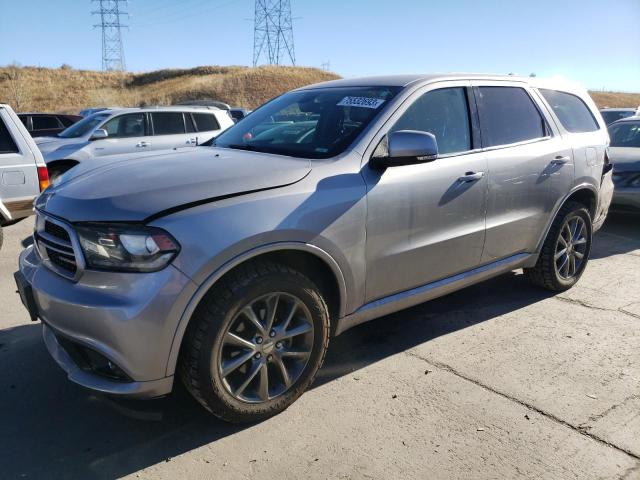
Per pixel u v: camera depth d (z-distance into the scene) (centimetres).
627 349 386
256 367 285
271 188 283
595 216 507
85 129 1064
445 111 375
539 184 427
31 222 789
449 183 356
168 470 259
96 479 253
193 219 255
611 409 311
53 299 261
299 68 7262
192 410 307
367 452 272
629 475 257
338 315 321
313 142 345
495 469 261
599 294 496
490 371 353
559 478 255
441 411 308
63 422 296
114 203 260
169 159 330
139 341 246
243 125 421
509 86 430
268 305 282
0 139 582
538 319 437
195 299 253
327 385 335
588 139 484
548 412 308
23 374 342
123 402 302
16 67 6406
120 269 248
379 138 330
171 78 7050
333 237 298
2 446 275
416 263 349
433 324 426
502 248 413
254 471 259
